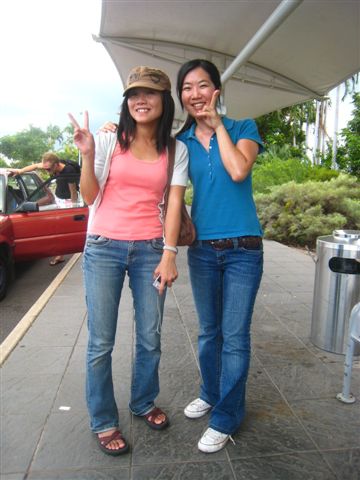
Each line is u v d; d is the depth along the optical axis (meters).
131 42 6.13
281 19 3.95
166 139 2.11
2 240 5.21
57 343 3.68
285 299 5.04
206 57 6.46
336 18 4.92
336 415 2.63
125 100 2.04
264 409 2.69
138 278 2.20
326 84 7.12
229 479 2.10
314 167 14.97
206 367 2.49
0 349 3.50
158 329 2.30
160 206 2.16
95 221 2.15
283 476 2.12
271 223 10.02
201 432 2.45
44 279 6.48
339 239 3.54
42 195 6.38
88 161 2.02
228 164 2.07
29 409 2.66
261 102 9.01
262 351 3.55
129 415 2.60
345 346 3.45
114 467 2.17
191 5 4.93
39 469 2.15
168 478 2.10
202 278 2.29
